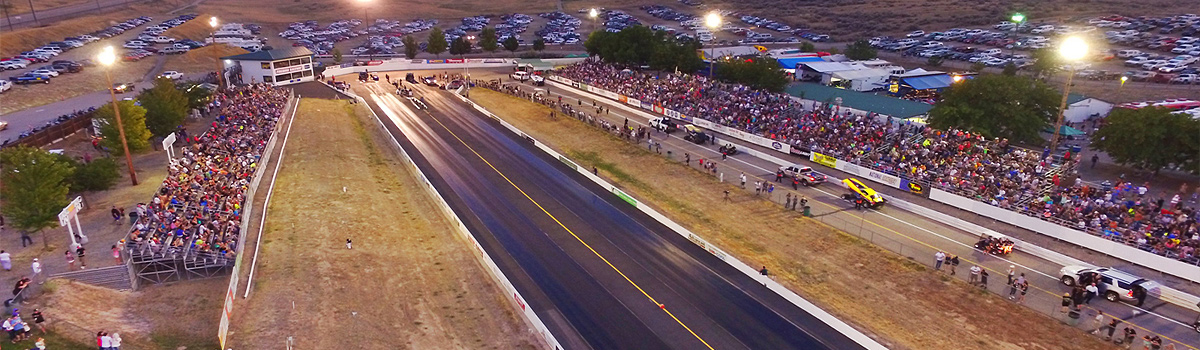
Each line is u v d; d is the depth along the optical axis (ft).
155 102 230.07
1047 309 136.98
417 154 257.34
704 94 320.50
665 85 350.02
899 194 201.77
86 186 172.65
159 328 122.01
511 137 285.23
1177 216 162.30
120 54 424.46
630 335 130.41
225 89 325.42
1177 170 213.46
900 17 643.86
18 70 361.71
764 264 161.17
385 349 120.88
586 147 270.05
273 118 277.64
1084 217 167.02
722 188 216.33
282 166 224.74
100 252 140.46
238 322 125.08
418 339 125.18
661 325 134.21
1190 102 284.82
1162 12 563.07
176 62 425.69
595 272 158.10
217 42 503.61
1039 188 187.11
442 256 164.45
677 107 311.88
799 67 404.98
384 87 392.68
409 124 305.32
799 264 161.58
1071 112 277.64
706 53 457.27
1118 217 167.02
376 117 310.45
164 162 211.82
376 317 131.95
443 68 465.47
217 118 270.05
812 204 199.31
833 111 280.10
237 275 138.62
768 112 281.74
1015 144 251.39
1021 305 139.13
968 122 246.47
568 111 323.37
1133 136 201.57
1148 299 138.31
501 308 139.54
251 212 178.50
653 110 322.14
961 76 361.71
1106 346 123.85
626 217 194.49
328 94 368.89
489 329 130.93
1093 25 524.93
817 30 627.87
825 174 222.69
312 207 188.24
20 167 139.33
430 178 228.43
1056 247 162.91
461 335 127.95
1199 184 200.95
